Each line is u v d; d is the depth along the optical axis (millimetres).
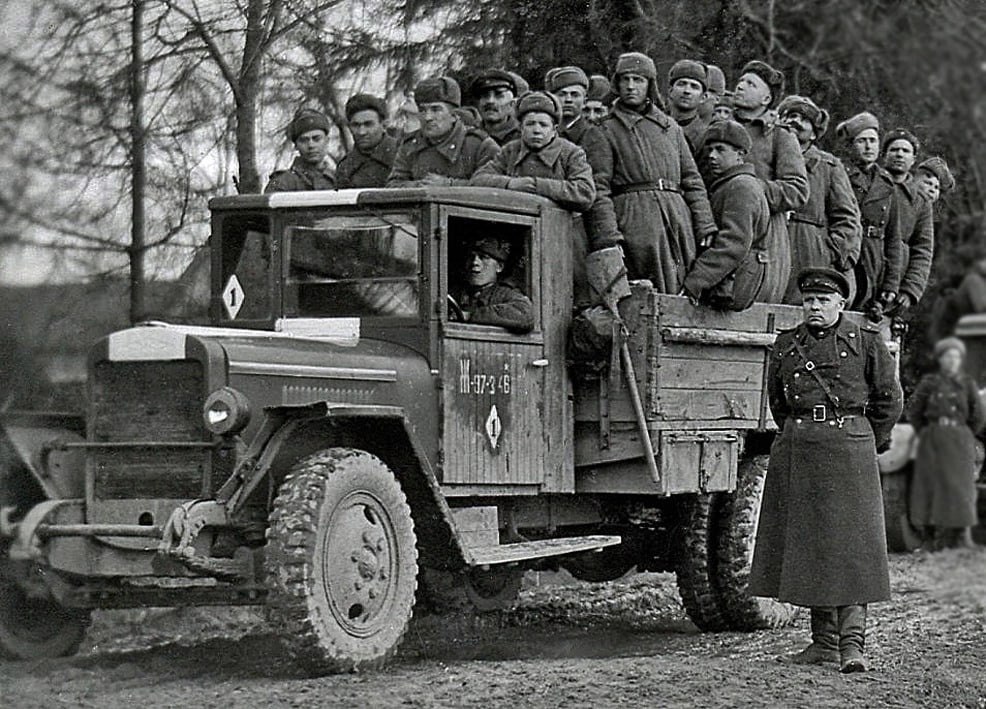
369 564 6500
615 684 6379
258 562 6461
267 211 7668
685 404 8070
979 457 5652
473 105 9992
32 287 9477
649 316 7805
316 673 6340
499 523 7805
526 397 7691
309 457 6520
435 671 6645
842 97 10445
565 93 9172
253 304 7668
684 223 8336
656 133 8359
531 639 8336
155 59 10219
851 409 7109
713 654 7688
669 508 8680
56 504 6625
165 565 6566
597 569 8906
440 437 7219
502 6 11844
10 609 7023
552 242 7863
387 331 7336
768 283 8969
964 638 7836
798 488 7070
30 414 6996
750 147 8695
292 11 10773
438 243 7305
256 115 11094
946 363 5516
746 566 8633
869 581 6957
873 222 10086
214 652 7293
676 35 11266
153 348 6645
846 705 6027
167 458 6648
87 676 6535
